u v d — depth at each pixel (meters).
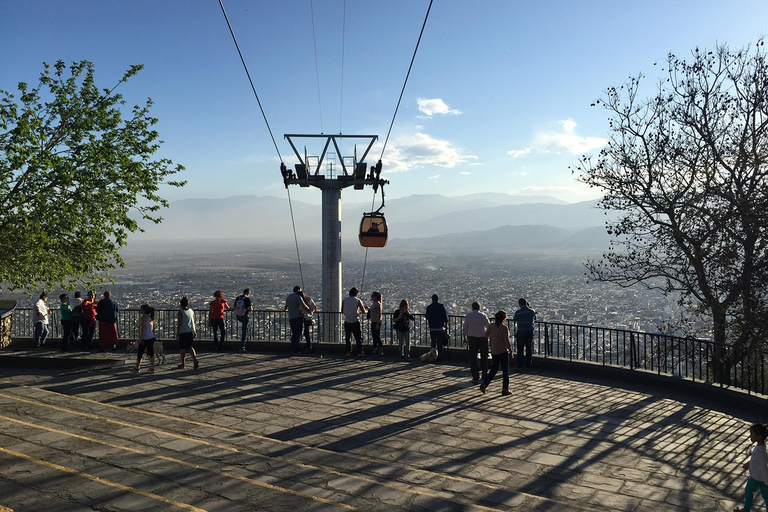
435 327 14.66
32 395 10.87
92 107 15.75
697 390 11.38
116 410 9.95
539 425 9.42
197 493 6.08
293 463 7.29
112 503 5.66
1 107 14.34
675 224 14.98
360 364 14.55
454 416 9.90
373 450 8.15
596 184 16.42
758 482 5.99
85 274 16.09
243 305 16.27
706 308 14.74
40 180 14.63
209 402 10.67
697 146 15.30
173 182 16.56
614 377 12.97
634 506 6.30
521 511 6.05
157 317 17.31
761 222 13.23
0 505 5.54
